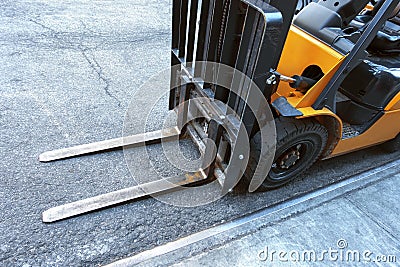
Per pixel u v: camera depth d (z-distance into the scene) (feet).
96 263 5.22
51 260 5.17
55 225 5.65
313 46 5.68
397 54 7.39
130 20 13.67
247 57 5.08
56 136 7.41
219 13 5.66
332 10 5.79
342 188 7.38
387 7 4.93
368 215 6.79
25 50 10.43
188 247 5.61
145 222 5.93
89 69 9.98
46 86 8.98
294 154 6.32
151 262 5.31
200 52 6.36
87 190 6.33
